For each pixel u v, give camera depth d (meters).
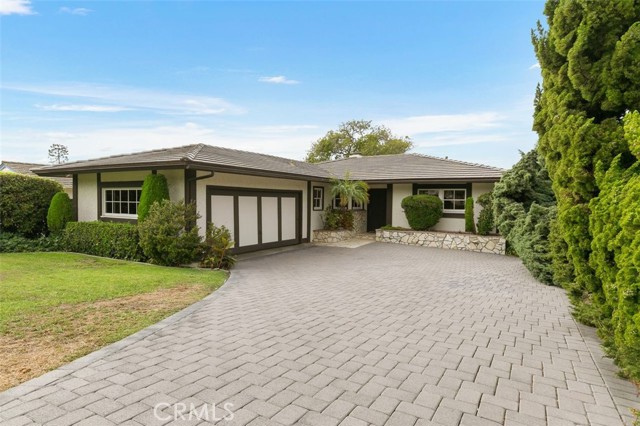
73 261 9.16
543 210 8.12
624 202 2.82
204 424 2.41
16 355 3.45
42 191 12.17
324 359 3.52
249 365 3.36
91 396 2.74
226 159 10.28
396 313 5.14
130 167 9.24
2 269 7.82
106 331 4.15
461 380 3.14
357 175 16.06
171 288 6.39
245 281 7.33
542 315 5.15
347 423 2.45
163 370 3.22
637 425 2.30
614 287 3.04
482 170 14.00
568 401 2.82
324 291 6.48
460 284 7.23
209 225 9.27
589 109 3.79
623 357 2.91
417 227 14.03
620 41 3.33
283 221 12.99
